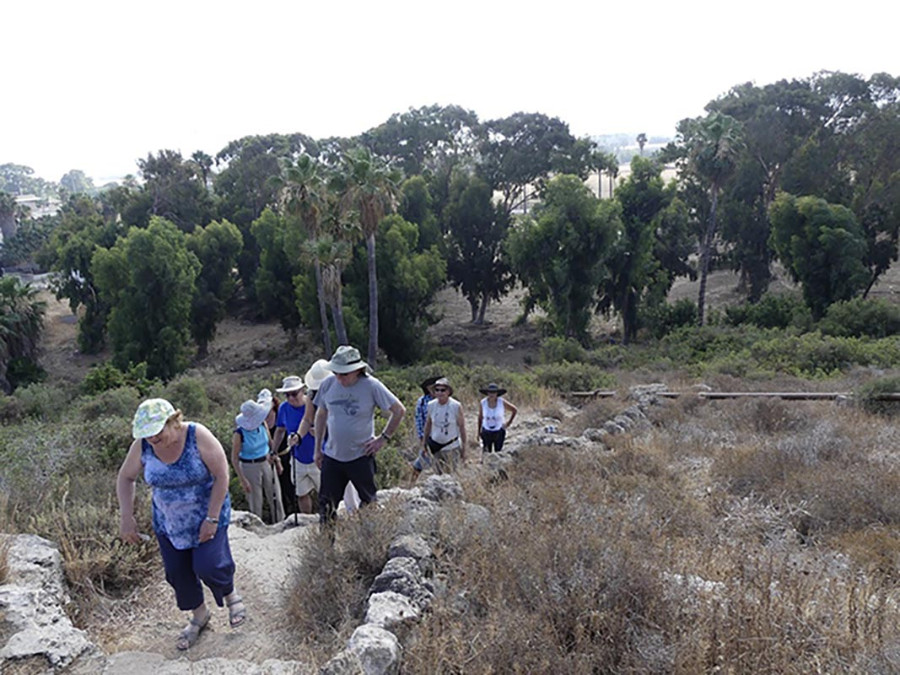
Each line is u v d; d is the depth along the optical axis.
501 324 53.31
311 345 47.16
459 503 5.55
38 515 5.58
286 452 7.80
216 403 20.25
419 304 42.78
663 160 53.59
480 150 54.41
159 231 42.31
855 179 50.06
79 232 62.25
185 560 4.12
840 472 7.43
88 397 22.84
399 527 4.94
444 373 20.59
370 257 34.31
